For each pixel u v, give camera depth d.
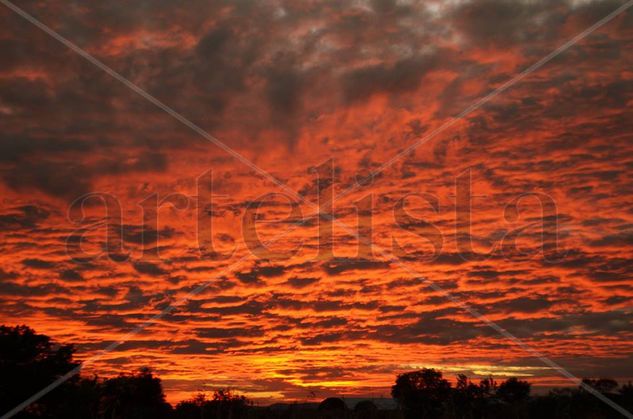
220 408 54.16
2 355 42.75
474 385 61.53
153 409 53.03
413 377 62.00
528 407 58.06
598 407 54.12
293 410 54.19
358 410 54.97
